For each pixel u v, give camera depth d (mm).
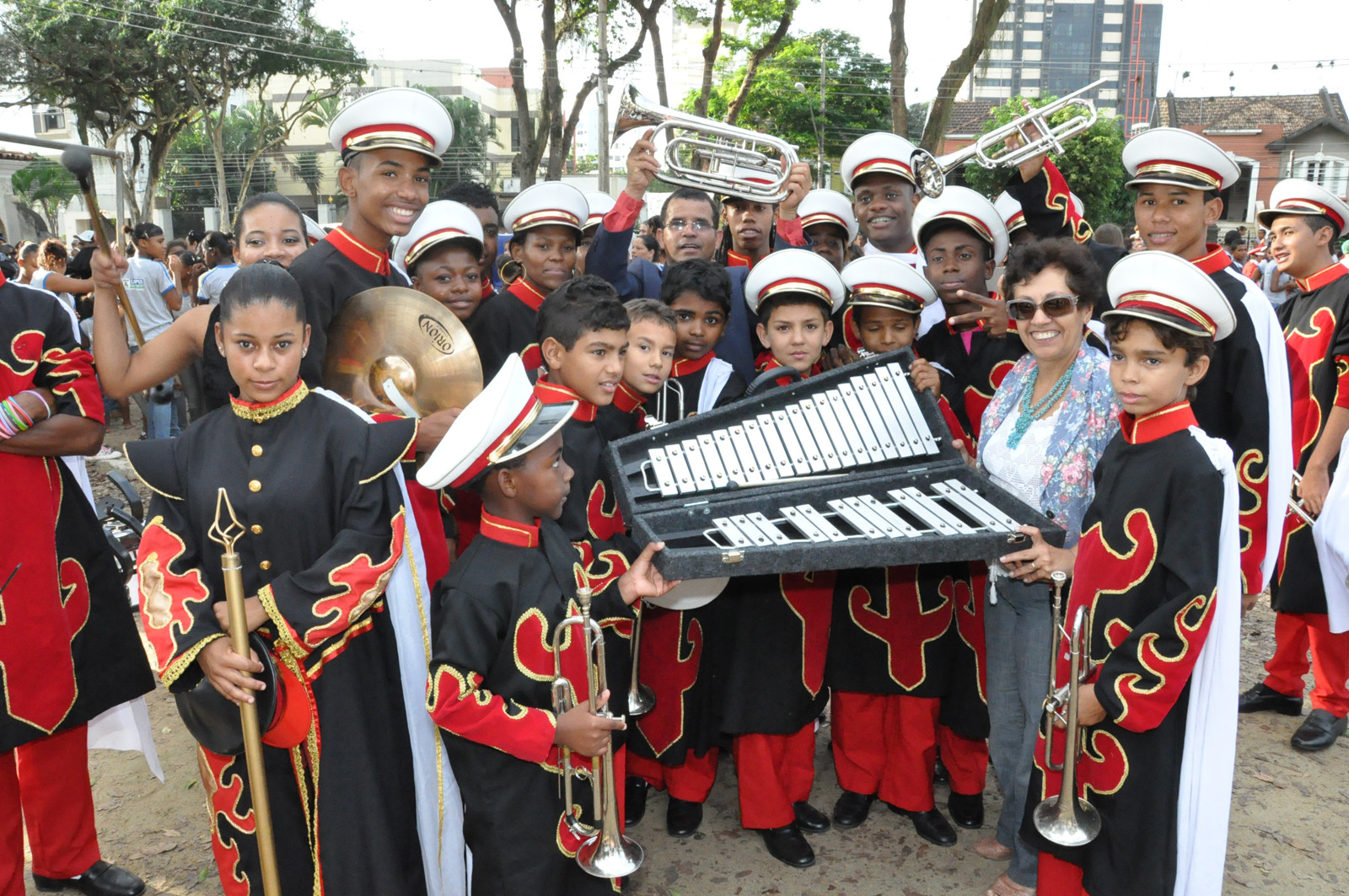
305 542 2406
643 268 4902
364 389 2994
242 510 2371
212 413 2500
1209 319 2375
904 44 18422
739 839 3543
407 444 2488
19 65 31188
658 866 3373
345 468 2422
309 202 59000
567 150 26953
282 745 2404
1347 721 4250
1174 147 3400
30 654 2891
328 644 2402
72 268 10070
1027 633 3012
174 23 31906
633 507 2713
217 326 2666
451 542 3521
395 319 2980
